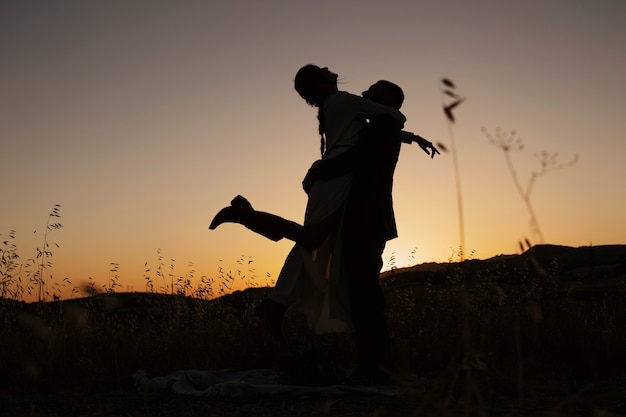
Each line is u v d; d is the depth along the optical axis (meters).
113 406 4.57
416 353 6.03
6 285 6.29
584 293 6.95
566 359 5.88
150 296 7.16
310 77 6.12
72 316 6.15
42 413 4.34
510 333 6.05
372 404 4.48
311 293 5.79
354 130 5.89
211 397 4.88
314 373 5.21
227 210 5.83
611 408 4.04
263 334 6.49
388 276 8.33
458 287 6.63
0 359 5.54
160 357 6.14
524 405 4.21
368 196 5.73
